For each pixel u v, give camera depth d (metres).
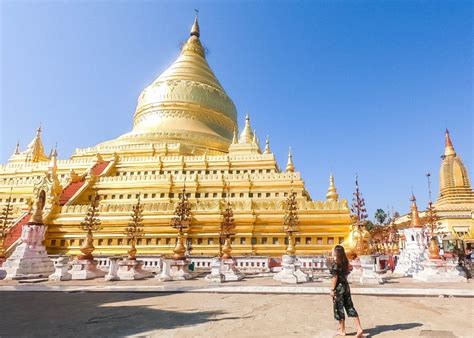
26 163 56.81
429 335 9.54
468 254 39.53
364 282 22.86
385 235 51.34
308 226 38.94
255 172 50.16
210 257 33.69
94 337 9.45
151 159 52.47
